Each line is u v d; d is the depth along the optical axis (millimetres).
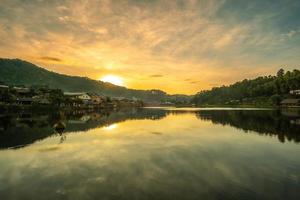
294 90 180500
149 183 16594
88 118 76938
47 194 14961
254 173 18703
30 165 21328
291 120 61406
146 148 28781
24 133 40531
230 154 25406
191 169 19906
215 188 15539
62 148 28719
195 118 77250
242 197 14094
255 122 58344
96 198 14281
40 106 104750
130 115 95812
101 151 27078
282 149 27734
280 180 16969
